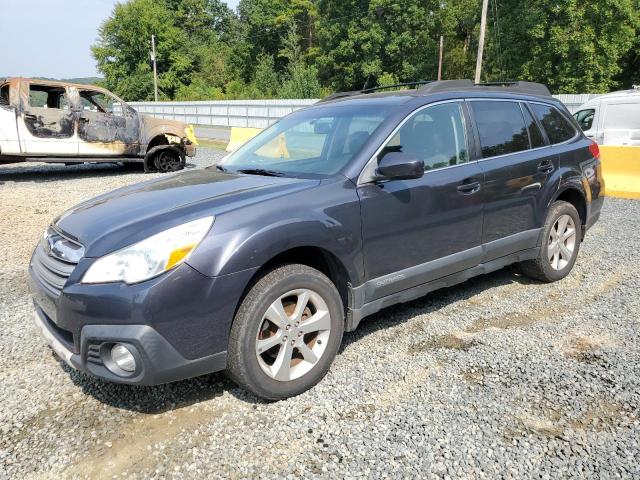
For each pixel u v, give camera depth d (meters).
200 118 36.66
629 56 38.38
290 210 3.03
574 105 23.83
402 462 2.52
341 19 50.25
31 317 4.31
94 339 2.65
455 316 4.22
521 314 4.25
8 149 11.16
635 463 2.49
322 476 2.43
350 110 4.04
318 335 3.20
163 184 3.66
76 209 3.47
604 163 9.77
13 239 6.83
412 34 49.75
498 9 35.50
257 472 2.47
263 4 66.31
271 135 4.43
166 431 2.79
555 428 2.76
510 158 4.35
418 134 3.77
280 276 2.95
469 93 4.27
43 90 11.72
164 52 64.94
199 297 2.70
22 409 3.00
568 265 5.00
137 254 2.66
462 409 2.93
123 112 12.54
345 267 3.26
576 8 30.97
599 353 3.55
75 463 2.55
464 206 3.92
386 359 3.53
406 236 3.58
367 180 3.41
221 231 2.79
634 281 4.93
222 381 3.29
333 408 2.97
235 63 69.56
